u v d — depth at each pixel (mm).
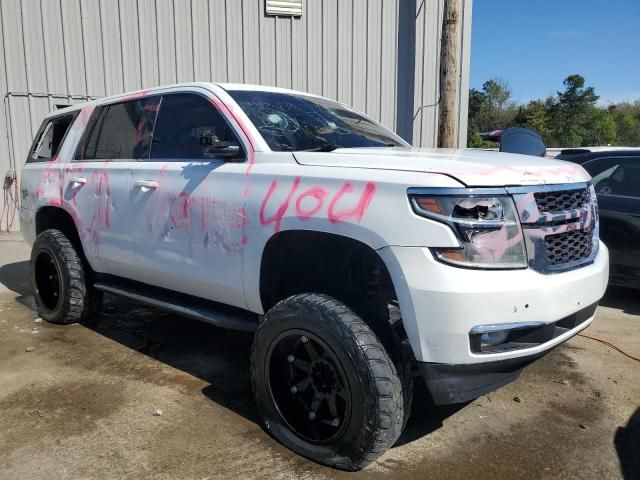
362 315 2762
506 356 2479
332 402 2777
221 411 3348
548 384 3795
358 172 2727
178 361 4133
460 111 11789
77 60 10023
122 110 4379
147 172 3840
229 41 10609
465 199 2426
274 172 3041
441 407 3457
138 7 10148
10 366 4004
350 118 4172
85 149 4668
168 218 3625
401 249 2461
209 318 3531
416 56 11375
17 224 10180
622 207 5445
